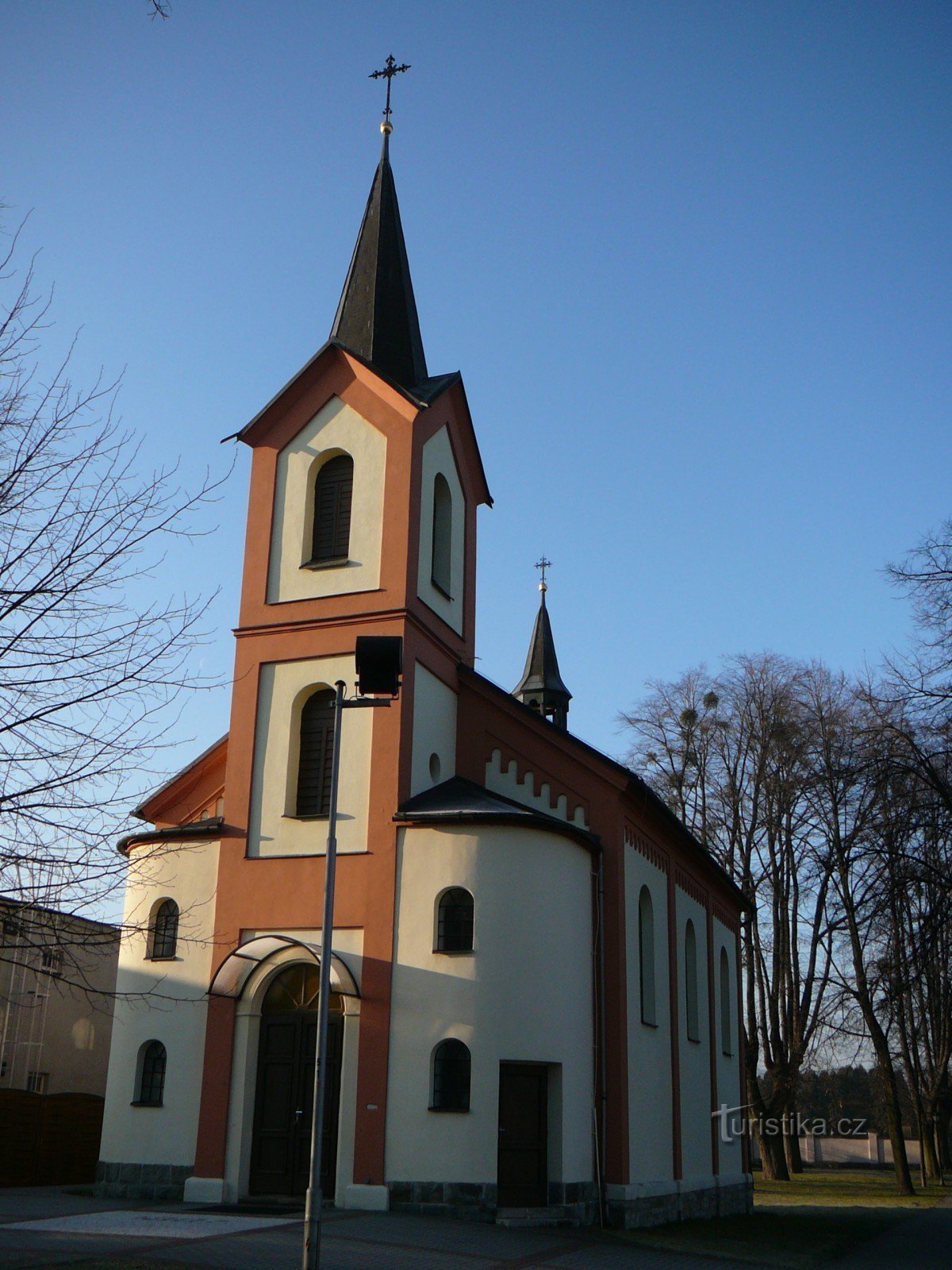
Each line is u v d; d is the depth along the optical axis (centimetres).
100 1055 3978
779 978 4875
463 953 2333
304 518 2800
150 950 2592
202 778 2906
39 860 1274
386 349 3003
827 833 3048
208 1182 2338
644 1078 2728
